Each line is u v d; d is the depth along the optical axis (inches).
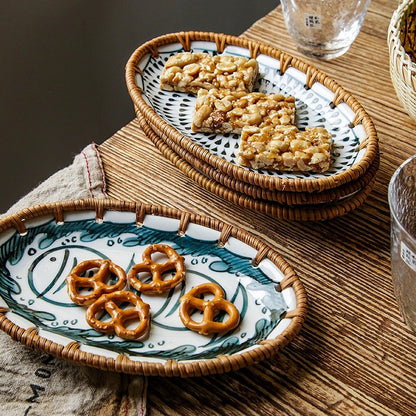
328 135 39.2
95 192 39.9
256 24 48.6
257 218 39.2
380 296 36.5
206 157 37.1
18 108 62.6
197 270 35.9
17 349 34.6
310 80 41.7
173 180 40.7
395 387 33.9
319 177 38.1
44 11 71.9
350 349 34.9
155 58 43.3
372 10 49.5
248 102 40.7
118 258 36.5
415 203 34.6
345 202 37.2
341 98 40.6
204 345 33.8
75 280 35.3
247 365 32.5
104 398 33.6
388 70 45.7
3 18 70.9
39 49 67.6
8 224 36.3
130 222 37.1
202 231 36.6
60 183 40.1
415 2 41.6
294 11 44.8
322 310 36.0
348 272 37.3
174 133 38.1
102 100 63.3
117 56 66.9
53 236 36.8
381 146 41.9
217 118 40.0
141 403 33.4
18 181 57.1
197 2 73.3
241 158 38.5
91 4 72.8
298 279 34.6
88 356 32.6
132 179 40.6
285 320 33.9
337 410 33.3
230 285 35.5
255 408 33.4
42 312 34.7
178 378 34.0
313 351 34.7
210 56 43.1
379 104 43.8
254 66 42.4
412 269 32.2
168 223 36.9
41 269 36.0
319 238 38.5
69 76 65.0
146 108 39.3
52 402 33.6
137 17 71.1
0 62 66.4
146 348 33.7
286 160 38.1
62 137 60.4
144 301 35.1
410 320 33.9
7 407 33.4
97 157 41.3
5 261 35.9
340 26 44.6
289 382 34.0
